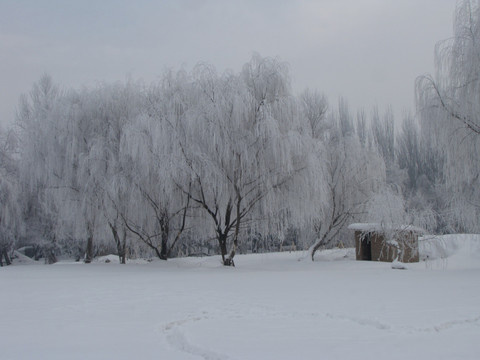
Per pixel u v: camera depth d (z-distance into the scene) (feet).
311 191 62.44
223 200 62.64
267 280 44.55
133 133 60.08
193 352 18.04
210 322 24.04
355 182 81.92
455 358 16.74
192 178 59.06
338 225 83.10
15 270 60.85
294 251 101.09
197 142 59.62
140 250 81.05
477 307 27.50
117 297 33.42
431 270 55.42
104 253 106.73
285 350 18.01
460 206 54.90
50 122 69.26
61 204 68.39
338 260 79.10
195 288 38.52
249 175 61.16
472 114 51.52
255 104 60.39
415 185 153.38
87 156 64.75
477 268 58.90
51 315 26.45
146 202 66.74
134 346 19.03
